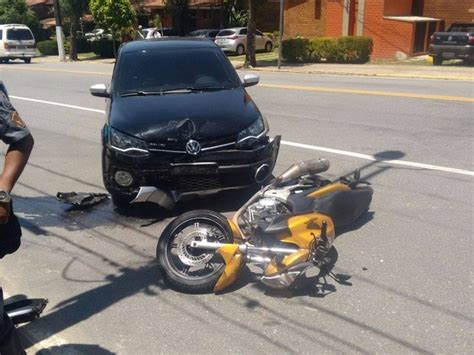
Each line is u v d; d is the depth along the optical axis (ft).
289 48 78.64
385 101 38.60
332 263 14.69
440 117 32.71
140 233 17.48
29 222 18.78
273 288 13.29
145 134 17.56
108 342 11.62
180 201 17.94
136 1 133.59
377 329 11.71
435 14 82.94
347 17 82.43
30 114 40.98
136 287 13.93
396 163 23.79
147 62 21.83
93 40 120.78
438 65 66.39
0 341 9.04
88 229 17.97
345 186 16.05
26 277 14.66
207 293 13.41
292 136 29.45
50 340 11.77
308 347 11.17
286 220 13.14
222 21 124.67
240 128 18.04
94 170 25.29
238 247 12.94
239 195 19.02
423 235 16.37
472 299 12.80
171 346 11.38
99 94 21.30
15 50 100.22
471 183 20.92
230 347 11.27
